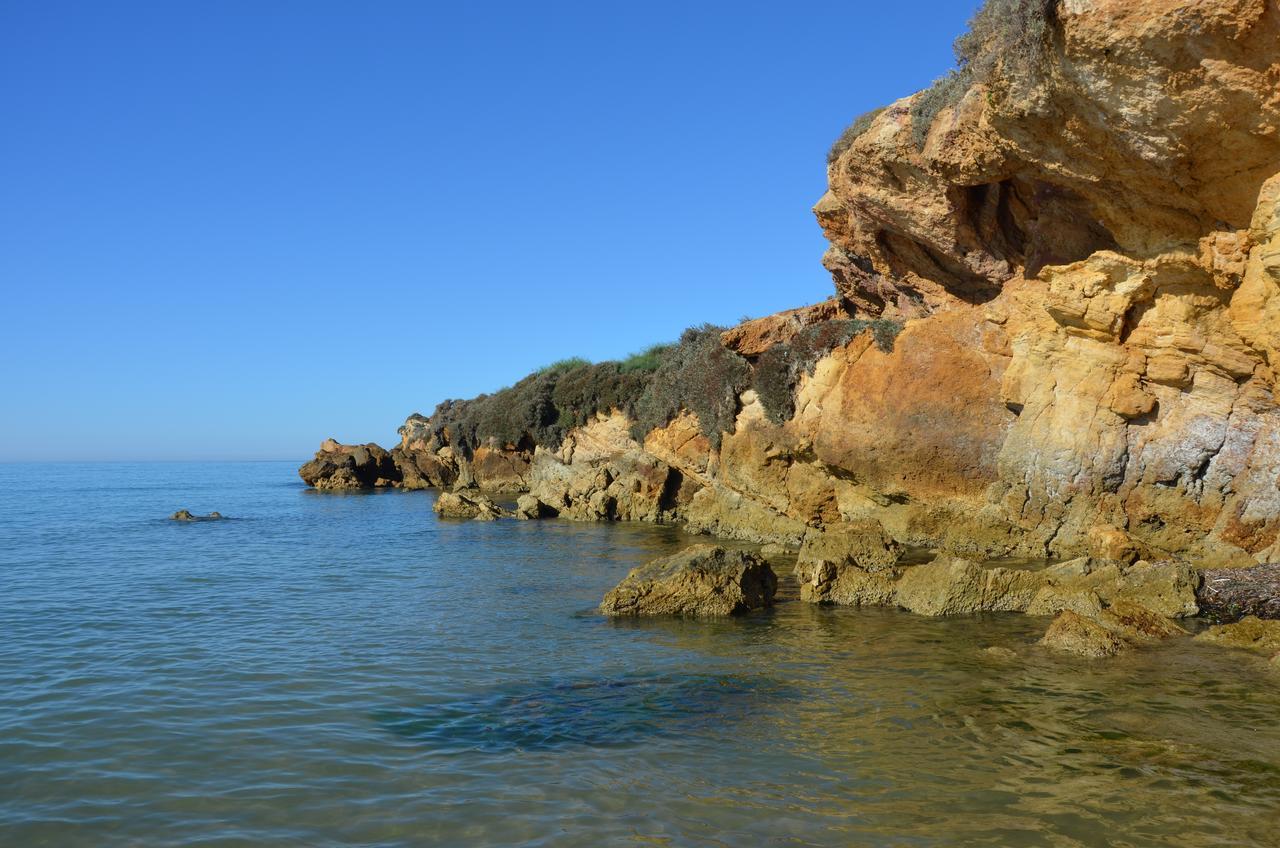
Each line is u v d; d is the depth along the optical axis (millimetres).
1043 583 15672
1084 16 13125
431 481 70250
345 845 6859
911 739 9062
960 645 13094
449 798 7723
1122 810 7215
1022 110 15406
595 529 34688
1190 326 16609
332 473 71938
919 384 21906
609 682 11547
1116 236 17078
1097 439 18406
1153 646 12586
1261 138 13117
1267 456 16125
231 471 185250
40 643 13953
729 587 16250
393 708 10422
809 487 26250
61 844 6941
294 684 11469
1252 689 10430
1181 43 12594
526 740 9258
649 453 37188
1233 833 6773
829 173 24141
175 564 24469
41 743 9203
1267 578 14109
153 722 9891
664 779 8102
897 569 18062
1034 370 19594
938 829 6930
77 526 38344
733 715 10055
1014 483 19781
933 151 19203
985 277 22109
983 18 15922
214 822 7305
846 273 27625
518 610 16859
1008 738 8984
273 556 26375
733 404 29328
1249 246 14742
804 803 7492
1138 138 14227
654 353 45000
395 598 18391
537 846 6758
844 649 13148
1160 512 17484
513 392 53688
